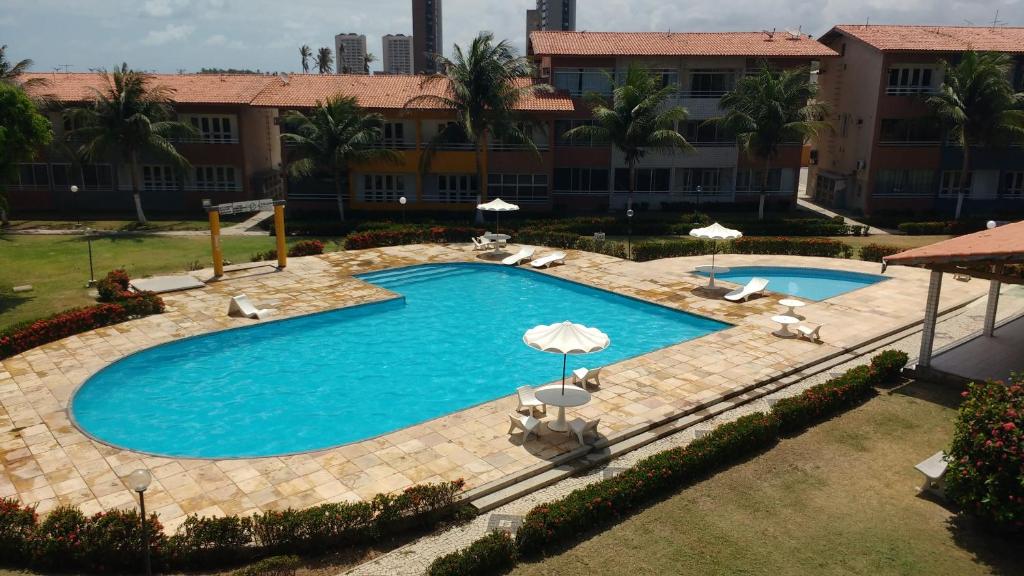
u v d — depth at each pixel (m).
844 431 16.91
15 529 12.11
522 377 21.38
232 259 35.09
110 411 18.77
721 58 47.56
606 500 13.18
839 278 33.16
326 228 41.53
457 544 12.64
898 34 48.53
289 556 12.05
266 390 20.30
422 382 20.98
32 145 28.92
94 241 38.94
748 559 12.10
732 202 50.25
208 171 49.31
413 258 35.88
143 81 42.78
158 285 29.19
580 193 50.09
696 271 33.59
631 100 41.84
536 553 12.31
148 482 10.72
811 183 58.44
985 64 41.56
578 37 49.84
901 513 13.45
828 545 12.47
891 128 47.34
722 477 14.82
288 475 14.73
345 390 20.36
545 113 44.78
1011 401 13.08
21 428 16.83
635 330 25.75
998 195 48.62
